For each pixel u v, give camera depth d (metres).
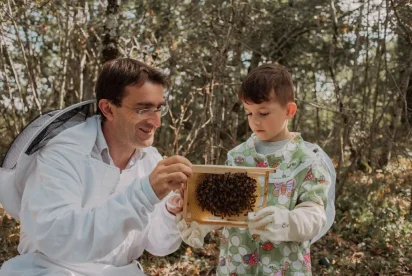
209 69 9.07
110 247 2.32
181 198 2.69
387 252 5.74
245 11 7.96
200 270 5.17
